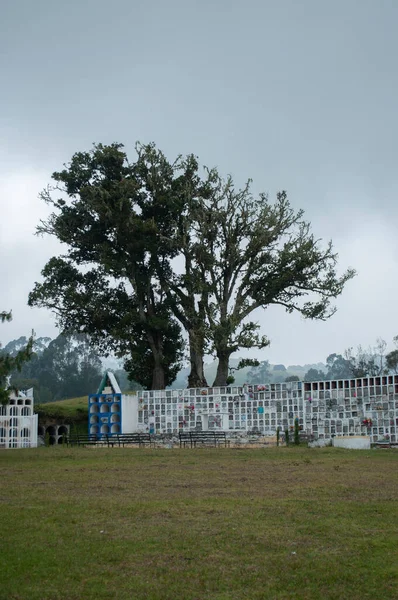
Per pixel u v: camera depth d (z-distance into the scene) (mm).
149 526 14680
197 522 15055
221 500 17734
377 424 43281
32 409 50500
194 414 50938
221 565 12094
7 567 11891
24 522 15078
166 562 12242
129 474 24219
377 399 43562
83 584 11133
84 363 142750
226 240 57469
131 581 11305
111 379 54719
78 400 65750
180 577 11500
